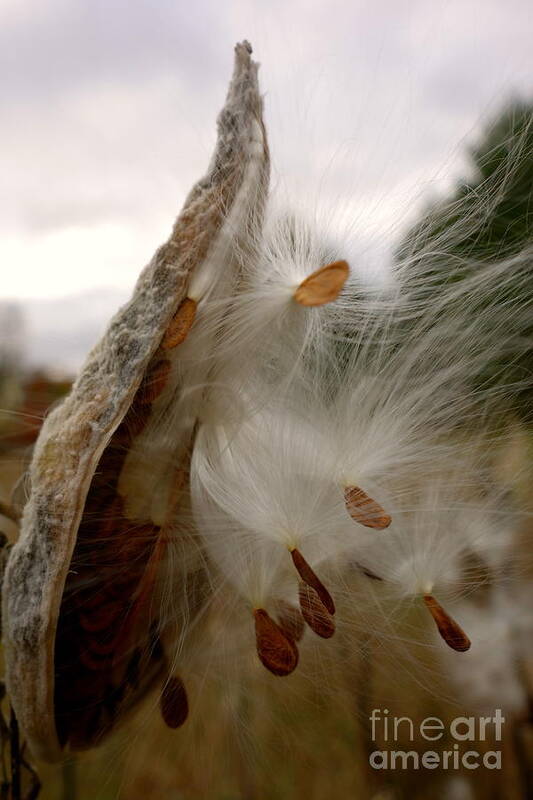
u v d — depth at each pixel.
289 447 0.10
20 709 0.10
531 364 0.11
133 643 0.10
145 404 0.09
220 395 0.09
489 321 0.11
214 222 0.08
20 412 0.11
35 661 0.09
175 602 0.10
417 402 0.11
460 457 0.11
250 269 0.09
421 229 0.11
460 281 0.11
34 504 0.09
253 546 0.10
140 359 0.08
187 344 0.09
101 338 0.09
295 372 0.10
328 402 0.10
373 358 0.11
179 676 0.11
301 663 0.12
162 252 0.08
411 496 0.11
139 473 0.09
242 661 0.11
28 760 0.13
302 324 0.09
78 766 0.15
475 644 0.13
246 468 0.10
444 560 0.11
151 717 0.12
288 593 0.10
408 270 0.11
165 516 0.10
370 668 0.13
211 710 0.13
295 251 0.10
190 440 0.10
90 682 0.10
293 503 0.10
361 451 0.10
